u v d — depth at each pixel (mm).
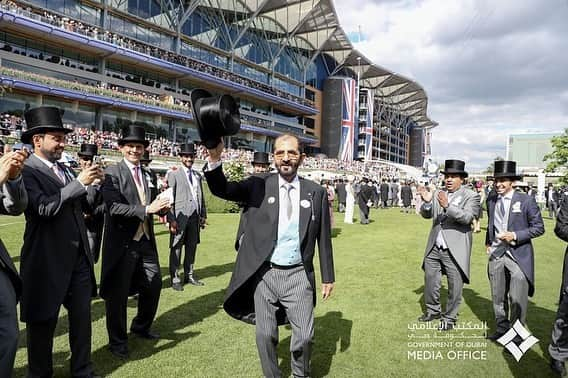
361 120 73188
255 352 3908
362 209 15305
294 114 60250
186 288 6047
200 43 43531
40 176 3160
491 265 4453
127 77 35375
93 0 32656
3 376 2484
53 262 3109
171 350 3918
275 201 3055
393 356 3922
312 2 50219
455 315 4609
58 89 28016
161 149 32438
